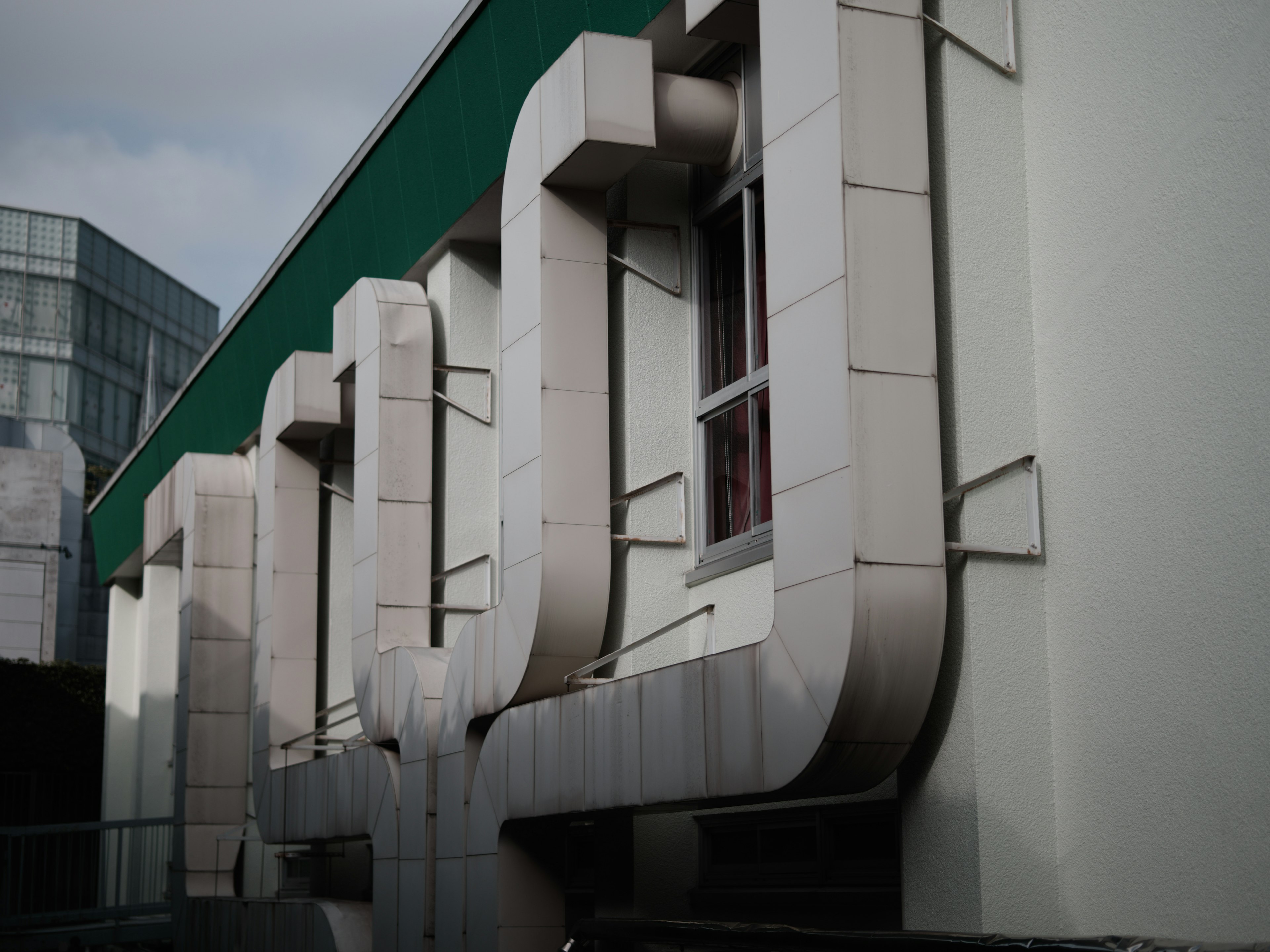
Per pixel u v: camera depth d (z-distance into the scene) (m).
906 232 6.57
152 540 23.70
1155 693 6.24
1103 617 6.52
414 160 13.19
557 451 9.17
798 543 6.64
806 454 6.62
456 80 12.09
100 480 64.81
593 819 9.50
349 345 13.55
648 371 9.81
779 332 6.88
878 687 6.30
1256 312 5.92
